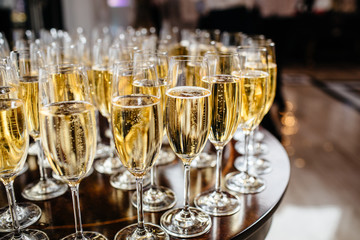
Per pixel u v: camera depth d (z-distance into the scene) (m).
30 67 0.56
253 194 0.56
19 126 0.44
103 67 0.66
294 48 4.75
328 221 1.45
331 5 4.53
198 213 0.51
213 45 0.82
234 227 0.49
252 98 0.59
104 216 0.51
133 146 0.44
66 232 0.48
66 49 0.78
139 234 0.46
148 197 0.55
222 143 0.54
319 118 2.65
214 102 0.50
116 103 0.44
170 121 0.46
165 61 0.59
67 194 0.57
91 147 0.44
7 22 2.53
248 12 1.85
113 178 0.61
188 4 2.60
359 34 4.68
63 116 0.41
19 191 0.58
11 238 0.46
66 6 2.77
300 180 1.78
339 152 2.10
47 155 0.43
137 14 2.67
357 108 2.92
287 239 1.34
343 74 4.21
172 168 0.65
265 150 0.72
